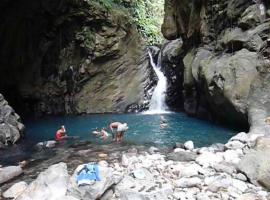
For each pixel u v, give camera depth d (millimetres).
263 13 13711
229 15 14938
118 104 20250
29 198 6574
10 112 13430
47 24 19219
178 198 6539
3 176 8148
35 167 9258
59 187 6738
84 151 10727
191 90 17250
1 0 16156
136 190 6938
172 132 13641
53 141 12117
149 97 21031
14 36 18156
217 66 14203
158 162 8859
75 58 20000
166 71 21797
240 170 7629
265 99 11820
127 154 10039
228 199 6492
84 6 19625
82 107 19859
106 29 19984
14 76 18875
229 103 13055
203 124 15156
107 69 20266
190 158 9219
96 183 6652
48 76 19906
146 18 27859
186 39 19219
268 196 6598
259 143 8219
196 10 17812
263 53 12648
